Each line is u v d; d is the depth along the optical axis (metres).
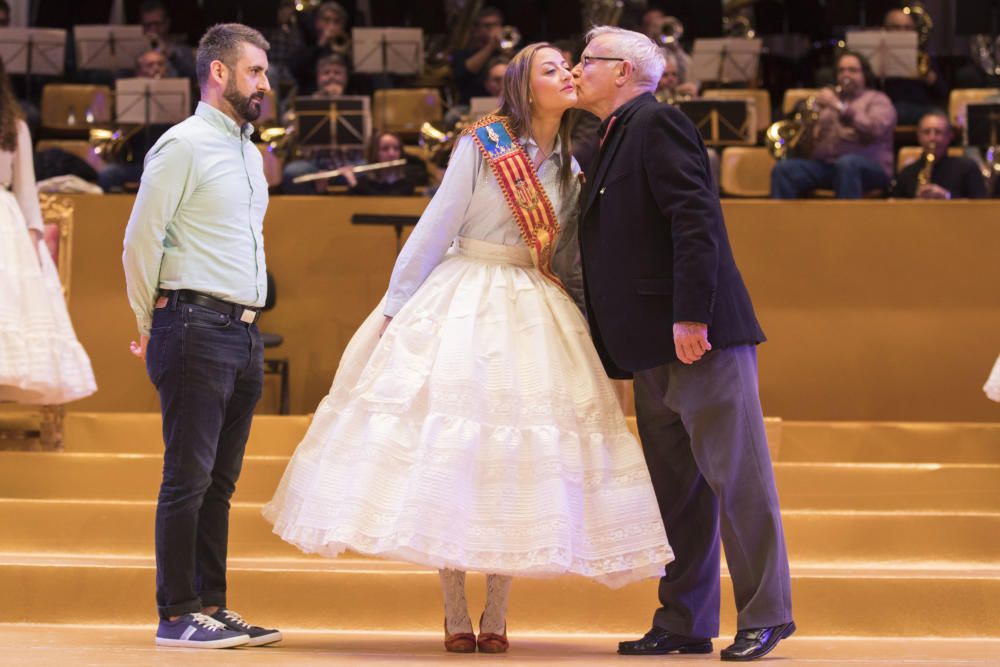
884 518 4.76
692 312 3.30
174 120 9.10
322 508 3.36
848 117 8.76
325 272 7.26
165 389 3.63
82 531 4.79
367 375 3.51
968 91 9.91
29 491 5.38
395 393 3.42
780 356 7.13
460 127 8.55
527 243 3.67
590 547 3.38
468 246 3.72
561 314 3.60
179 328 3.62
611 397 3.54
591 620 4.15
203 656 3.23
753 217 7.14
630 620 4.15
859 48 10.42
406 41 10.64
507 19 11.34
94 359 7.07
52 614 4.16
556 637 4.09
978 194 8.14
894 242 7.13
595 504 3.41
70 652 3.28
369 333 3.65
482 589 4.13
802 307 7.14
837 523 4.76
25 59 10.27
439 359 3.45
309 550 3.39
